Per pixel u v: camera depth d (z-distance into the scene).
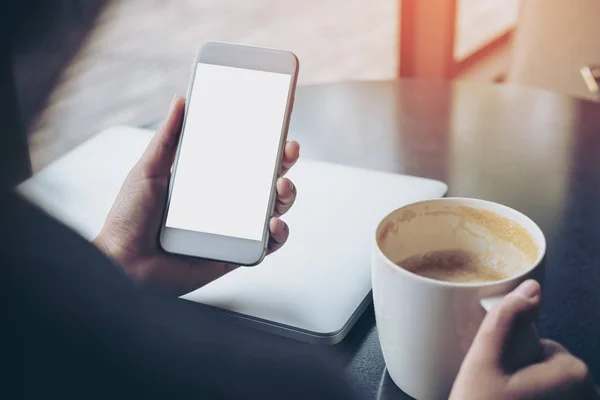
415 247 0.60
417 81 1.17
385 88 1.15
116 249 0.64
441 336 0.49
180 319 0.34
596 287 0.67
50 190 0.83
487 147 0.95
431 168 0.91
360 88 1.15
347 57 2.84
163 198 0.65
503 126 1.01
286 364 0.38
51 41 0.31
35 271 0.30
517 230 0.57
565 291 0.66
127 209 0.64
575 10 1.64
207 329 0.36
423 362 0.51
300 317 0.62
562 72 1.69
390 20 3.12
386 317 0.52
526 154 0.93
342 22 3.08
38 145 1.93
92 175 0.87
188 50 2.66
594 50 1.64
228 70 0.67
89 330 0.30
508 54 3.11
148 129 1.02
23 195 0.32
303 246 0.72
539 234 0.54
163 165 0.65
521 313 0.45
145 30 2.73
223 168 0.65
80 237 0.32
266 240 0.62
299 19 3.06
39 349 0.29
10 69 0.31
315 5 3.17
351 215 0.77
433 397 0.53
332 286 0.66
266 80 0.66
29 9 0.30
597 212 0.79
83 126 2.13
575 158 0.92
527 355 0.47
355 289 0.65
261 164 0.65
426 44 2.67
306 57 2.81
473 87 1.14
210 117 0.66
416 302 0.49
